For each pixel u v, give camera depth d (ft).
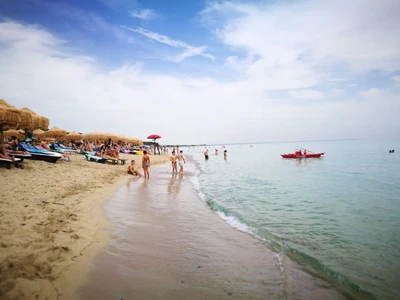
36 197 19.95
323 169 62.54
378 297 10.34
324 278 11.80
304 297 10.24
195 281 11.16
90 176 35.58
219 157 140.15
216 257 13.83
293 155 101.50
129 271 11.54
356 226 19.65
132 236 16.08
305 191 34.78
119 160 60.75
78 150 78.18
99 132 95.55
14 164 31.22
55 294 8.79
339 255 14.38
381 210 24.35
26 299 8.03
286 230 18.76
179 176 51.88
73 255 11.91
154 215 21.50
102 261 12.17
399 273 12.32
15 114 29.73
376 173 52.26
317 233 18.11
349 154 125.90
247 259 13.70
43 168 34.42
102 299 9.15
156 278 11.18
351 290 10.84
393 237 17.22
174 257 13.55
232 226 19.51
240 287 10.81
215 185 40.57
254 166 76.28
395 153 131.54
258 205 26.73
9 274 9.07
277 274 12.08
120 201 25.39
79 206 20.26
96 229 16.16
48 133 78.69
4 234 12.17
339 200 28.86
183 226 19.06
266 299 9.97
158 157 112.88
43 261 10.57
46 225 14.56
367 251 14.92
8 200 17.80
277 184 41.29
